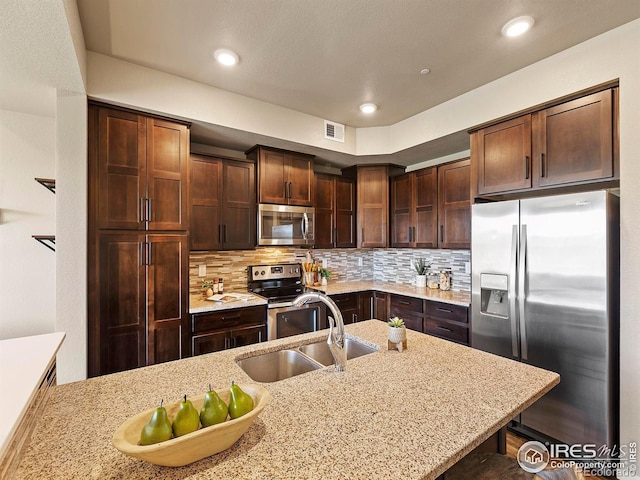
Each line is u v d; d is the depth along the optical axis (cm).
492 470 107
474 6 171
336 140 336
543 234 209
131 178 231
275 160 328
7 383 92
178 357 249
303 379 129
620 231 186
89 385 124
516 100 236
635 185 180
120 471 78
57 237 205
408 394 117
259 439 90
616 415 185
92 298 217
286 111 301
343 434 93
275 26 187
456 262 350
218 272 333
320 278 402
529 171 230
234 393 91
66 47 161
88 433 93
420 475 77
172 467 79
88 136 216
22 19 139
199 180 290
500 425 100
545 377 131
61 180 206
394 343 162
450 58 220
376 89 264
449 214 326
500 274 232
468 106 269
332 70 235
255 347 170
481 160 262
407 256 410
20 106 232
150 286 238
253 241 321
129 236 230
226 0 166
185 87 246
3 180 240
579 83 203
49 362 108
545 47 208
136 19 179
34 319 248
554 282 204
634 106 181
